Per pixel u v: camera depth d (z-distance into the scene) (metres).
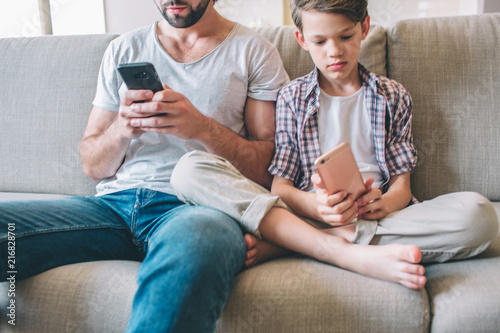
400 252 0.75
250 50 1.13
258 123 1.14
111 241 0.95
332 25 0.98
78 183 1.33
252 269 0.81
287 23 3.11
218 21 1.16
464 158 1.17
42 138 1.36
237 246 0.77
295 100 1.10
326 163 0.81
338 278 0.77
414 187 1.19
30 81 1.39
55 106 1.36
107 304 0.77
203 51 1.13
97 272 0.81
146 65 0.86
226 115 1.12
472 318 0.70
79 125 1.34
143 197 1.00
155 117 0.94
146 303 0.65
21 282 0.82
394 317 0.71
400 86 1.11
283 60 1.29
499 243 0.90
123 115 0.96
